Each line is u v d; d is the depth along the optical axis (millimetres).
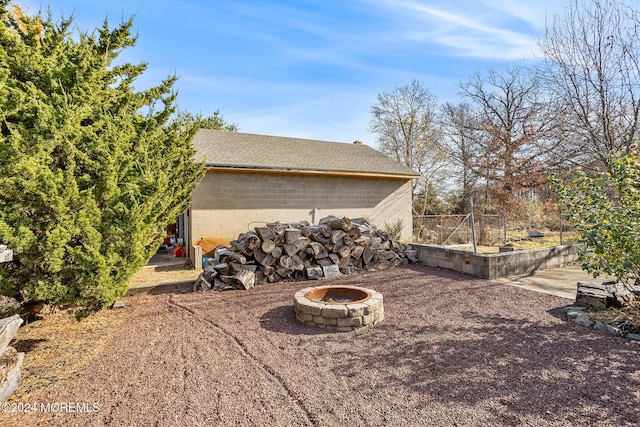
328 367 3143
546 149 14688
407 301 5305
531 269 7430
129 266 4020
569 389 2684
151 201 4098
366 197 12156
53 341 3832
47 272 3639
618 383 2760
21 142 3199
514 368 3045
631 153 4227
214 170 9234
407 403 2531
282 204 10352
